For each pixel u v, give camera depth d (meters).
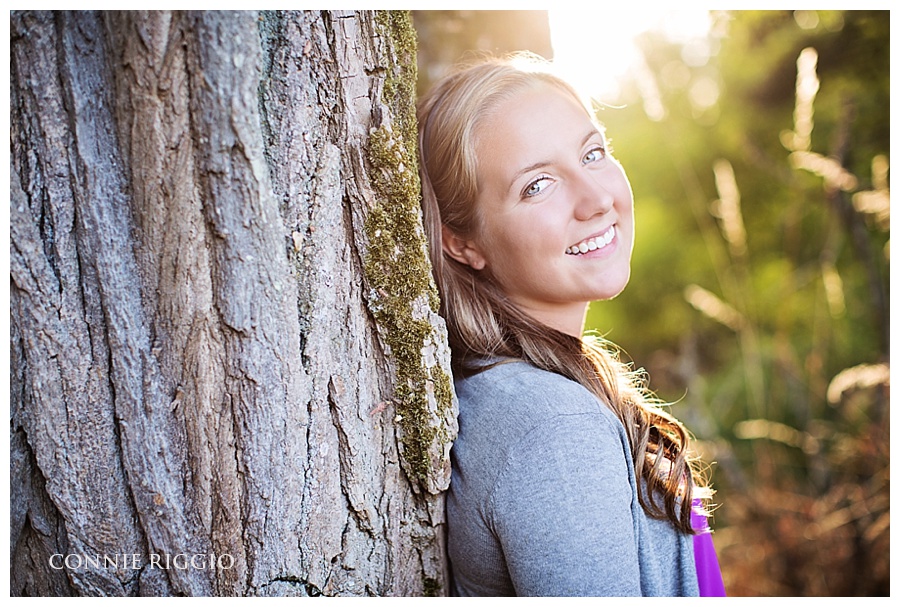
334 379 0.91
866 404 2.54
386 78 0.95
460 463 1.01
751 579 2.31
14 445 0.84
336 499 0.93
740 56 3.13
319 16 0.87
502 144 1.10
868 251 2.47
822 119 2.93
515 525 0.92
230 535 0.88
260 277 0.83
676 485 1.11
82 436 0.84
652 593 1.02
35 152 0.79
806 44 2.95
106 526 0.86
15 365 0.82
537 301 1.19
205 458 0.86
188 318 0.83
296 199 0.85
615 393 1.17
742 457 2.81
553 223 1.09
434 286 1.00
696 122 3.27
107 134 0.80
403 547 1.01
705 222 3.25
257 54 0.80
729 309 2.66
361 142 0.91
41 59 0.78
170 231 0.81
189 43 0.77
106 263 0.81
